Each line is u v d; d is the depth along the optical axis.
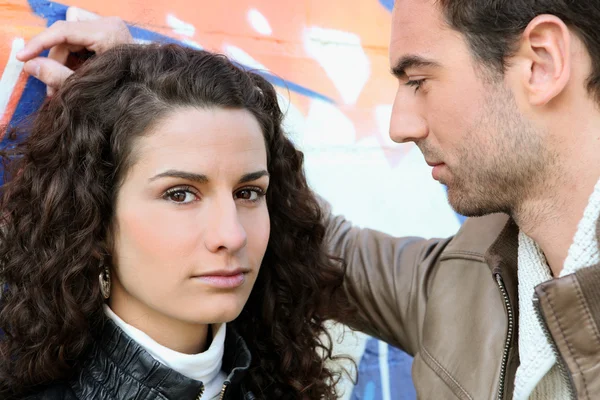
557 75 1.11
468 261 1.46
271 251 1.36
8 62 1.32
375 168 1.96
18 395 1.12
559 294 1.06
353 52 1.91
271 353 1.35
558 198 1.17
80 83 1.11
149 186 1.05
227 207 1.06
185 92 1.07
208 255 1.05
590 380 1.05
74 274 1.08
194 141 1.05
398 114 1.28
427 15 1.19
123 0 1.48
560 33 1.11
